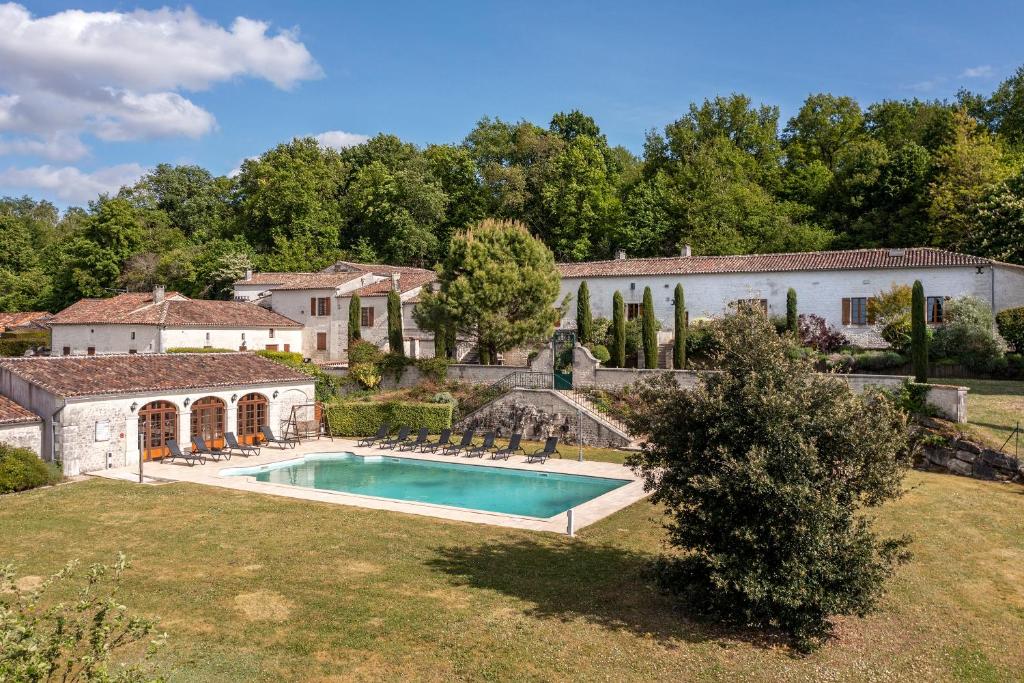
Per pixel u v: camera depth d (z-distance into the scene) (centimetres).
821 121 7231
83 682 694
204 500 2253
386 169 7969
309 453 3166
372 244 7688
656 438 1294
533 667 1131
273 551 1722
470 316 3844
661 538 1844
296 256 7331
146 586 1482
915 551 1712
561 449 3216
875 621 1328
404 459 3088
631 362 4484
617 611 1362
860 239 5812
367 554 1700
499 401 3541
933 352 3672
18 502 2222
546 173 7162
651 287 4656
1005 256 4362
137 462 2912
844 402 1209
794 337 1348
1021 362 3475
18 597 730
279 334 5388
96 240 7700
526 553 1719
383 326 5100
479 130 7900
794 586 1139
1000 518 1984
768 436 1180
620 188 7306
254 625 1289
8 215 9175
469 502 2378
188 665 1132
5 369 2769
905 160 5809
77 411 2689
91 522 1983
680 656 1173
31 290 8288
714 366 1341
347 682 1086
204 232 8531
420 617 1325
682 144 7238
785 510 1143
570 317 4900
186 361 3341
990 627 1308
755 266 4391
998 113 6309
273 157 8544
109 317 5012
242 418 3381
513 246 3944
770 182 7031
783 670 1130
